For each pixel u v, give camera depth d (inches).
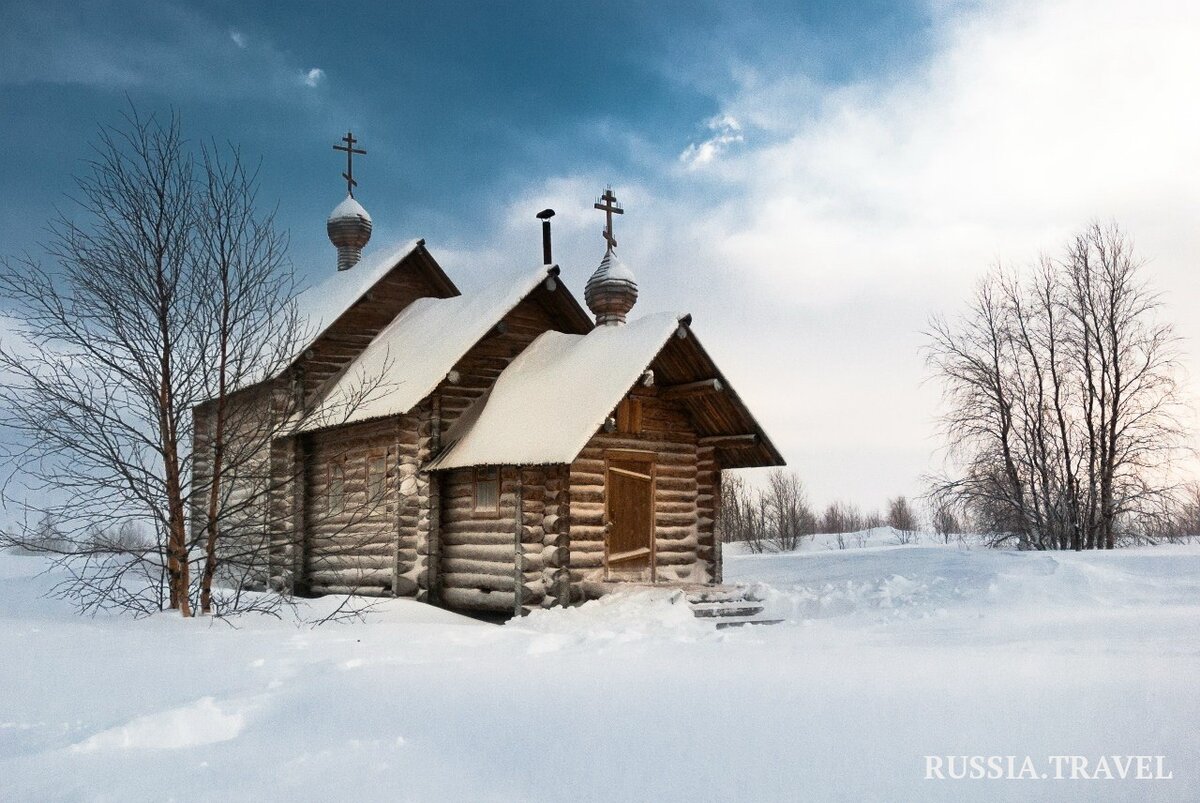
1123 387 1175.6
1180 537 1299.2
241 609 542.0
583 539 673.6
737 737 222.8
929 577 748.6
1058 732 215.5
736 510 2140.7
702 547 749.3
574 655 380.2
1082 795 180.5
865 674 292.4
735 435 743.7
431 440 727.1
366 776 207.8
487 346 777.6
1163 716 223.3
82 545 537.0
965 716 231.1
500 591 667.4
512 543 662.5
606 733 231.0
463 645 433.7
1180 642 360.5
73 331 519.2
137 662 361.1
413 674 315.6
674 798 188.5
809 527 2252.7
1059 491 1188.5
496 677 307.0
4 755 236.7
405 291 929.5
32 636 416.2
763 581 886.4
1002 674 282.0
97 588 577.3
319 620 535.2
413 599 704.4
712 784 194.5
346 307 872.3
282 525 626.2
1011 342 1223.5
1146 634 391.9
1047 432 1197.1
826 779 193.8
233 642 422.6
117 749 237.6
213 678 330.6
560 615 611.8
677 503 745.0
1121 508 1144.8
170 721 251.8
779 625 555.5
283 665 357.1
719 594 674.8
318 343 865.5
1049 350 1211.9
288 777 209.2
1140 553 761.0
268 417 686.5
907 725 225.9
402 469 717.9
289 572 794.2
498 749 223.0
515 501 658.8
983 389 1220.5
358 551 753.6
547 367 733.9
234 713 263.6
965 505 1224.2
